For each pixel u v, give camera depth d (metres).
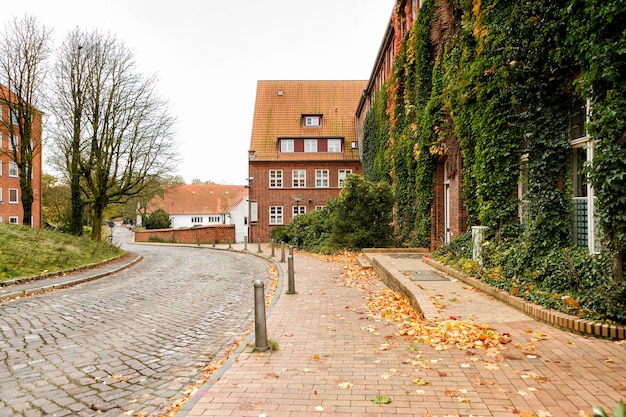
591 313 5.56
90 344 6.29
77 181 27.30
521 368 4.33
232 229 45.16
